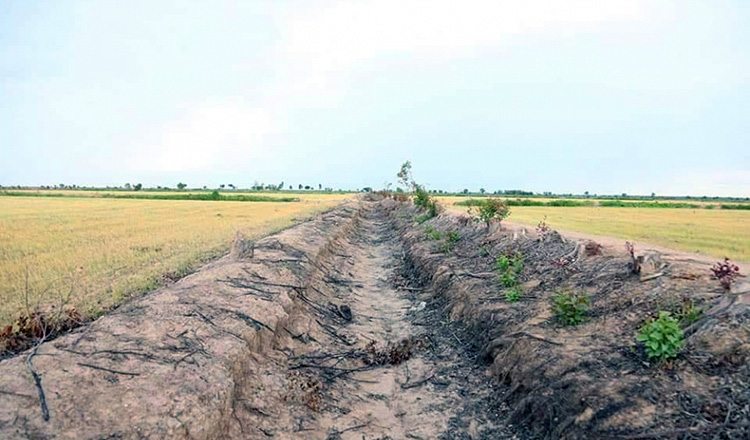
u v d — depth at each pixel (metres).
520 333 7.73
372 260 21.16
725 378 5.01
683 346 5.64
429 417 6.98
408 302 13.13
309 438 6.34
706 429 4.45
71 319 8.06
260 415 6.46
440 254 16.22
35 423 4.59
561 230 17.80
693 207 50.91
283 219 32.47
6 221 29.84
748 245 12.91
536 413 6.03
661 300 7.19
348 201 63.78
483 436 6.29
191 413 5.34
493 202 17.75
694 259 8.97
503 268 11.81
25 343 7.11
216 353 6.83
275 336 8.69
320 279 14.16
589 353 6.43
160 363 6.19
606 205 53.62
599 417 5.09
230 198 80.62
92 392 5.25
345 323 11.34
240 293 9.75
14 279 11.94
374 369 8.84
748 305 5.87
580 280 9.43
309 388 7.54
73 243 19.17
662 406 4.93
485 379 7.73
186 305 8.42
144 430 4.86
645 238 14.93
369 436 6.55
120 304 9.64
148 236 21.81
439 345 9.59
